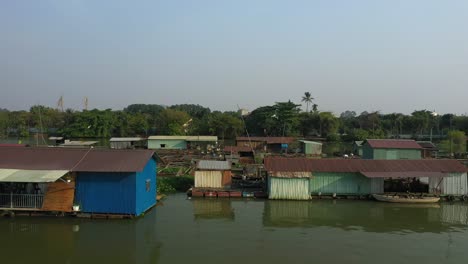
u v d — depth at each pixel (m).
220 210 28.17
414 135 112.50
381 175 31.25
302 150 69.81
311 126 108.69
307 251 19.48
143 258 18.27
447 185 32.31
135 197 24.36
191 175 39.88
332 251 19.53
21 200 24.25
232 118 103.62
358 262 18.08
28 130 105.44
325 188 32.66
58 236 21.22
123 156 26.00
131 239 20.92
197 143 77.50
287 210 28.38
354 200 31.98
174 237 21.44
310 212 27.86
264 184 35.09
